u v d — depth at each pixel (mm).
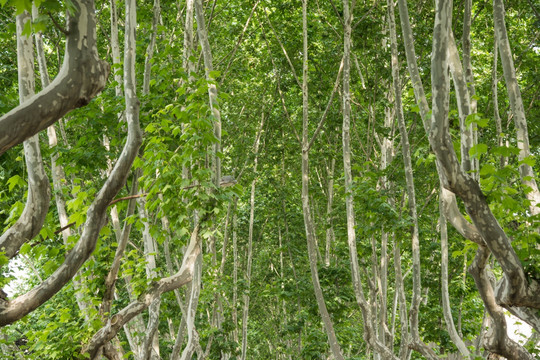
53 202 10320
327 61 15680
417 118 13469
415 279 10750
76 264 6281
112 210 11008
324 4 16031
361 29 13484
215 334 18312
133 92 6352
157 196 8883
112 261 9219
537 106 13320
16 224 6016
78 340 8805
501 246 6102
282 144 19016
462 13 13891
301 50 16359
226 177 9289
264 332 28359
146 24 11625
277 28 16266
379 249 15203
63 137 11562
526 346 12688
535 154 13281
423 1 13539
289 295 17297
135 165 8617
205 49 10227
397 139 15250
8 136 4137
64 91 4289
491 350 8039
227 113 18984
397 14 13422
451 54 6590
